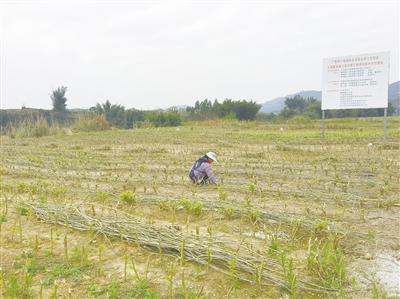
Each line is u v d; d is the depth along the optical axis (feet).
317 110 174.29
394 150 38.70
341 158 33.35
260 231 16.74
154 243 14.38
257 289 11.87
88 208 20.18
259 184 25.43
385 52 42.24
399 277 12.21
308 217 17.56
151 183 25.68
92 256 14.37
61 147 49.85
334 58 45.14
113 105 164.66
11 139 64.34
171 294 11.52
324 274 12.55
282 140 51.29
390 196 21.03
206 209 19.49
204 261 13.24
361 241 15.10
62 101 185.47
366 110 160.04
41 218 18.19
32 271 13.24
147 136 63.36
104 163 34.06
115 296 11.58
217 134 65.67
